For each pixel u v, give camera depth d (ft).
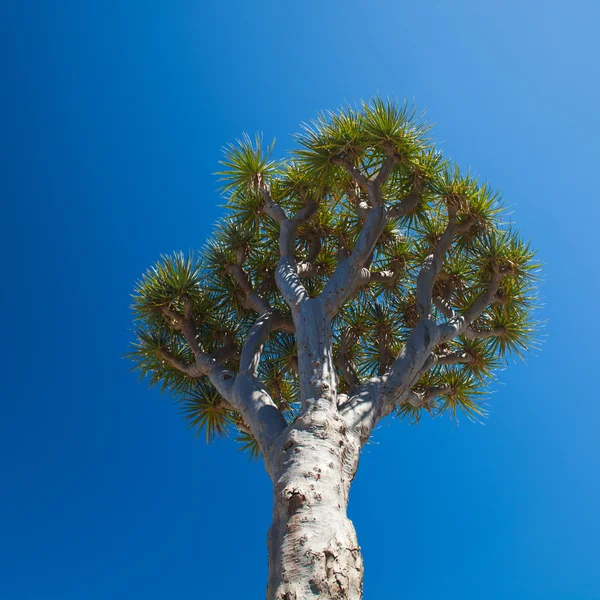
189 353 22.95
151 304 22.09
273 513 12.91
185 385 23.21
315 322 16.81
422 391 24.11
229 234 23.22
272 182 23.50
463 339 23.97
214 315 23.13
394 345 24.61
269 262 23.79
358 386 17.22
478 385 24.23
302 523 12.01
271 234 24.26
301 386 15.89
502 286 22.94
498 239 22.43
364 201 21.38
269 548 12.28
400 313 24.39
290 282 18.17
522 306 23.29
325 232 24.52
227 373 19.34
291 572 11.28
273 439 15.30
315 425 14.30
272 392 24.00
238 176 22.13
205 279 23.75
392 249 24.40
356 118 20.88
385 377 17.38
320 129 20.68
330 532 11.85
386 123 19.60
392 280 22.82
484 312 23.70
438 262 20.44
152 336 22.66
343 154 20.25
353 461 14.53
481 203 21.13
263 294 23.40
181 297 22.07
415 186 20.94
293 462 13.50
